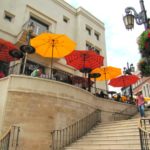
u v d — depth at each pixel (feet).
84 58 52.70
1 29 57.93
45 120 37.45
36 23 68.64
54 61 64.69
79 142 36.40
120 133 33.63
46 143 35.94
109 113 51.62
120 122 39.83
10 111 36.09
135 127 33.53
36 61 60.70
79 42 76.95
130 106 57.06
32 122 36.37
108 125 40.68
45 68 62.34
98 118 46.96
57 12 75.87
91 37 83.92
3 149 30.35
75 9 84.38
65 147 36.40
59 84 41.57
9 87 37.96
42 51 51.01
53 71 62.39
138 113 55.77
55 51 51.29
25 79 39.06
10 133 32.96
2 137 30.50
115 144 29.94
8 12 61.72
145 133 23.84
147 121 36.19
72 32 78.69
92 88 68.90
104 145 30.99
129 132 32.32
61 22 75.66
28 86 38.70
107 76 65.26
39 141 35.53
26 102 37.42
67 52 50.60
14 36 59.88
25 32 55.01
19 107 36.73
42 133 36.29
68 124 39.99
